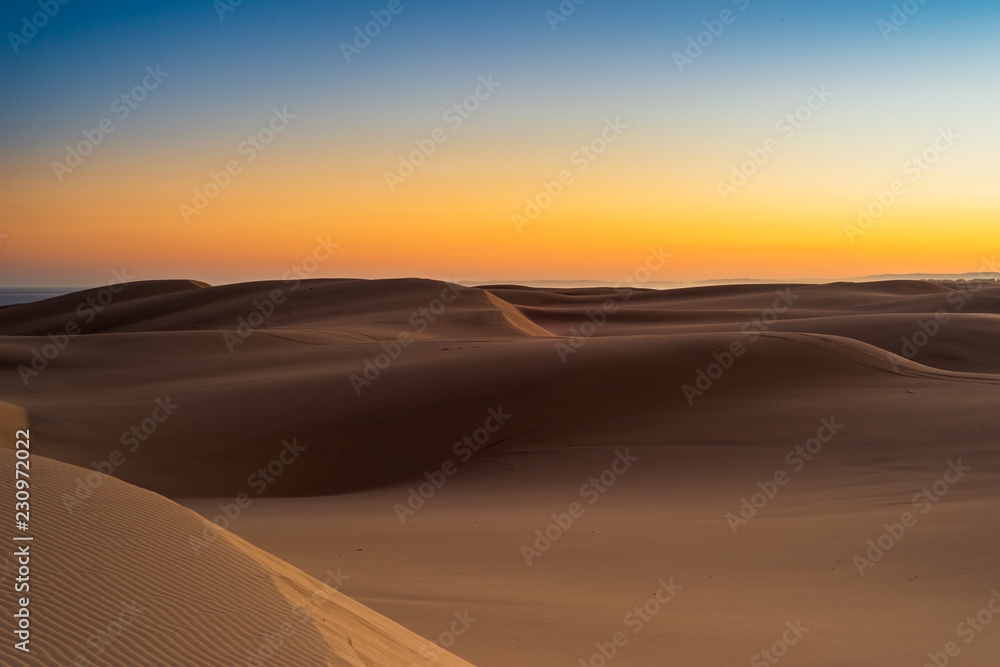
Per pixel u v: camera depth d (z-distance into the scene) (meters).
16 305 107.44
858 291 99.75
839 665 7.39
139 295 107.50
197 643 4.94
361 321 62.03
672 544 12.05
